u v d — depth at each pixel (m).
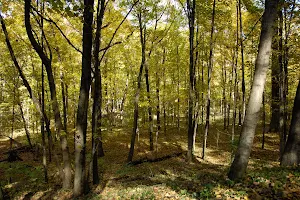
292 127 7.14
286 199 4.38
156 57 16.95
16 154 15.40
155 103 14.98
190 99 12.48
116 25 13.12
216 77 22.48
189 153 12.56
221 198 4.82
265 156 12.27
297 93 7.13
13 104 14.20
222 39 13.77
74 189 7.61
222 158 13.23
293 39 9.63
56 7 5.28
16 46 11.49
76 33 12.83
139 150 17.05
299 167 6.15
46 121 9.24
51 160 15.05
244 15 13.73
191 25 12.09
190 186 6.19
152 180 8.69
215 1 12.30
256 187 5.09
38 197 8.80
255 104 5.71
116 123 27.81
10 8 9.02
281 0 7.75
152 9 13.43
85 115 7.44
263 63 5.61
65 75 14.46
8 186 10.57
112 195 6.86
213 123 27.09
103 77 17.09
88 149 17.08
